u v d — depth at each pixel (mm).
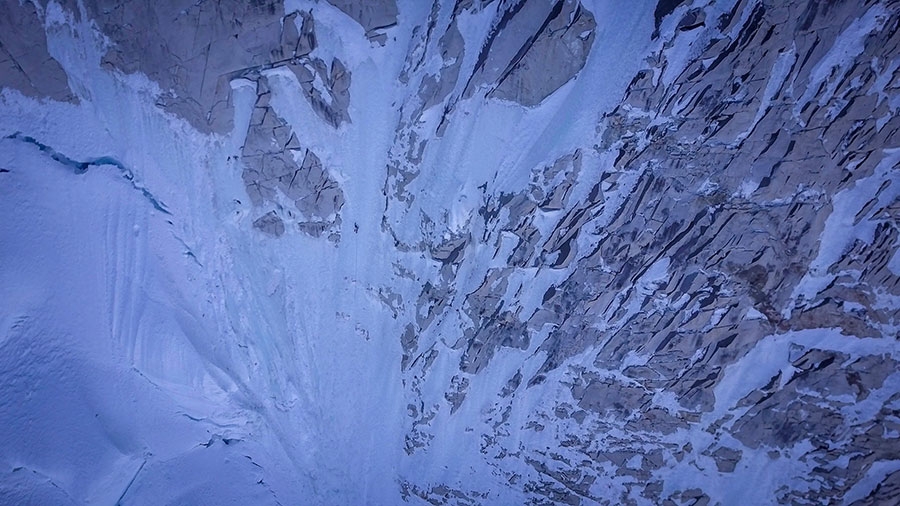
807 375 92188
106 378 96375
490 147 93250
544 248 96125
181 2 87312
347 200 99688
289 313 103938
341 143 97062
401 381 105562
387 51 92125
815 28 79062
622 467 99938
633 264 94125
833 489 93250
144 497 97062
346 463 107625
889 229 84875
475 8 87750
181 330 98875
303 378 105438
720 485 97250
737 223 89312
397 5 89438
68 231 94125
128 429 96875
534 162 92500
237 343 102500
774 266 89750
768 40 80688
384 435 106812
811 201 86438
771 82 82625
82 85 91875
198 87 92750
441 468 105312
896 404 89125
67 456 92312
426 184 96812
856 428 91250
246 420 104375
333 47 91688
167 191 97438
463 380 103688
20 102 90500
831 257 87812
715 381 95312
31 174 91688
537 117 90625
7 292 90188
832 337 90438
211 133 95375
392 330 104812
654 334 95938
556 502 102312
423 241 99500
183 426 100875
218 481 102500
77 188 93875
